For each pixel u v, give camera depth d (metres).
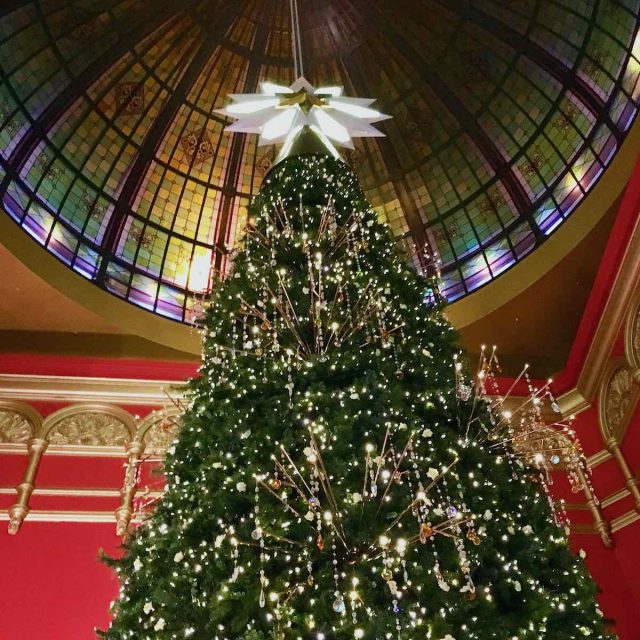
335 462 3.73
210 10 13.48
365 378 4.37
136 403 10.65
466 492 3.98
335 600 3.08
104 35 12.41
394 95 14.57
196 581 3.70
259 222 6.73
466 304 12.08
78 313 10.90
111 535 8.84
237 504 3.85
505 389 11.61
